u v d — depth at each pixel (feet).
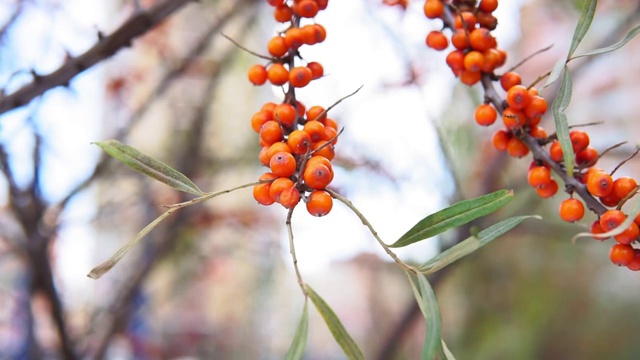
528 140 1.24
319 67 1.27
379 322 4.18
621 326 4.17
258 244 3.63
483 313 4.03
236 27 2.93
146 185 3.00
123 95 2.93
